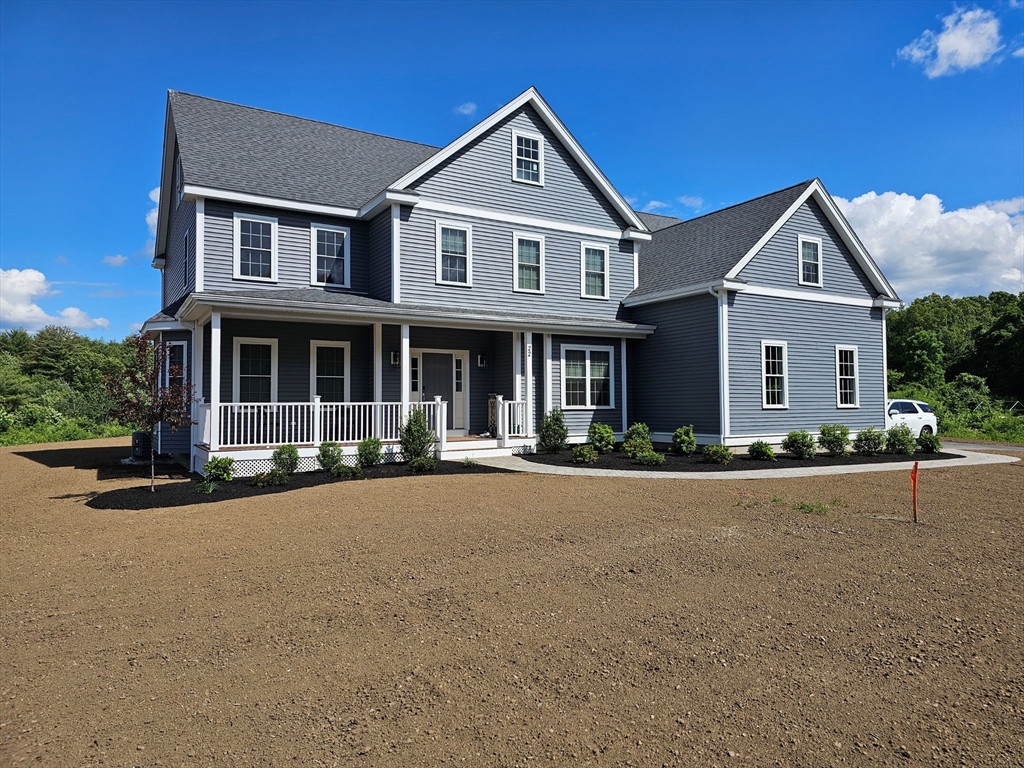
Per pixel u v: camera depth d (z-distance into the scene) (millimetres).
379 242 16859
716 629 5094
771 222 18266
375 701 3984
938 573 6531
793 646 4789
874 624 5203
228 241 15438
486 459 15484
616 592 5926
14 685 4191
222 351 15062
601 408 18625
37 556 7133
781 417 18203
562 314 18766
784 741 3564
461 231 17188
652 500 10281
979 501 10484
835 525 8602
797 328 18688
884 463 15820
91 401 32594
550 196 18734
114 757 3391
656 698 4031
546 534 7957
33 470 15156
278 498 10180
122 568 6625
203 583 6145
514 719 3785
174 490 10992
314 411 13742
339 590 5945
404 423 14664
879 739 3584
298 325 15961
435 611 5449
